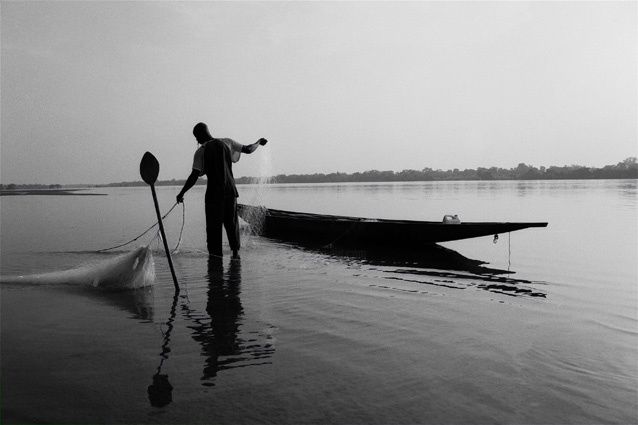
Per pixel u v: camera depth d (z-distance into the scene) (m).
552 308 5.76
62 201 43.56
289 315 5.32
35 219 20.73
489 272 8.30
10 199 49.81
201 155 9.24
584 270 8.56
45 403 3.15
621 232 14.69
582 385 3.52
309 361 3.93
